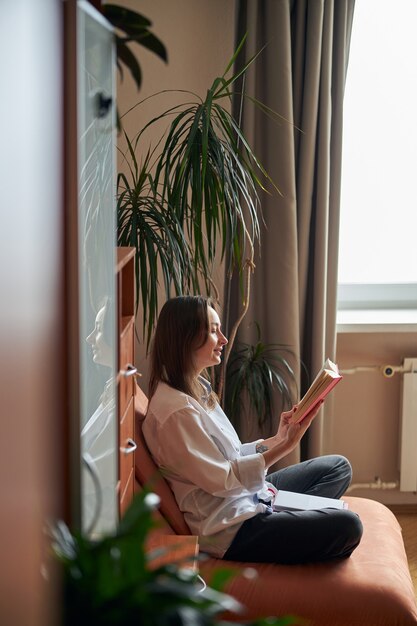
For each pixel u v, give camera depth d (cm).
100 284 155
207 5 347
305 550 246
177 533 250
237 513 251
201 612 113
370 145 389
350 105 387
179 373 256
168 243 296
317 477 291
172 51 349
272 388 346
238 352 348
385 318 375
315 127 341
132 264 219
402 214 393
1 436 98
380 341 380
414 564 334
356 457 388
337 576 239
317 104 340
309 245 355
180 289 290
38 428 112
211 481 247
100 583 113
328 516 247
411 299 396
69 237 124
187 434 248
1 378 97
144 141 353
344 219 395
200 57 349
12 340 100
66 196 123
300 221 347
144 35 140
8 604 101
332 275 355
